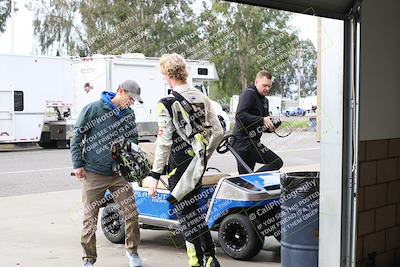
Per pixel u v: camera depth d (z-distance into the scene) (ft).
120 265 18.12
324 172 14.30
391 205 15.93
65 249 20.45
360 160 14.53
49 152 63.62
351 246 13.97
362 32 14.15
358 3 13.23
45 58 64.75
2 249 20.45
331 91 14.08
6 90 62.34
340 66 13.80
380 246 15.61
